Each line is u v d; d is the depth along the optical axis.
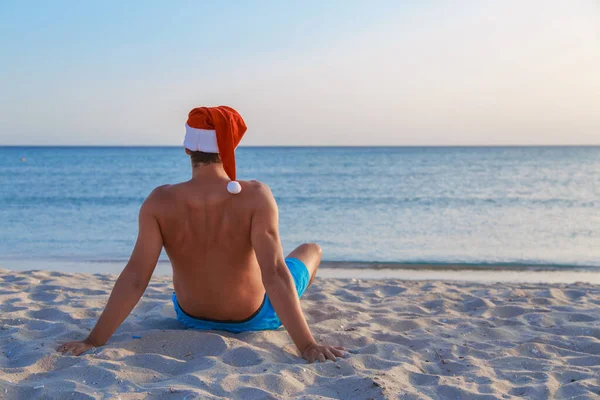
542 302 4.69
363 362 2.82
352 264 9.12
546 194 25.52
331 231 14.25
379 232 13.95
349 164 61.97
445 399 2.43
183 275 2.99
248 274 2.98
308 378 2.57
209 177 2.86
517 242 12.09
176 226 2.84
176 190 2.85
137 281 2.88
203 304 3.07
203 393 2.28
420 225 15.34
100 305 4.20
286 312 2.83
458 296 4.95
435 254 10.55
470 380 2.68
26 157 90.56
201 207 2.82
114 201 24.16
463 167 53.50
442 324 3.84
